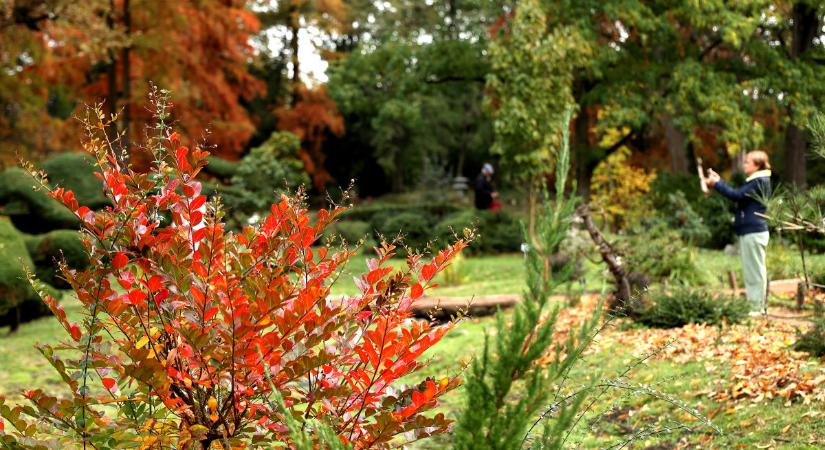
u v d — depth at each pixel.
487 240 22.95
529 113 18.45
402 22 31.38
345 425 2.46
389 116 36.09
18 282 10.33
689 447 4.74
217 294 2.36
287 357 2.36
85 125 2.53
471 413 1.53
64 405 2.36
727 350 6.51
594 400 2.80
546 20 19.83
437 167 36.41
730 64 21.00
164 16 21.83
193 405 2.47
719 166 28.91
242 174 23.73
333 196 35.88
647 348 6.88
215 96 29.02
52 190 2.41
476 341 8.45
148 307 2.50
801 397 5.08
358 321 2.68
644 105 20.95
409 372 2.50
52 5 18.08
